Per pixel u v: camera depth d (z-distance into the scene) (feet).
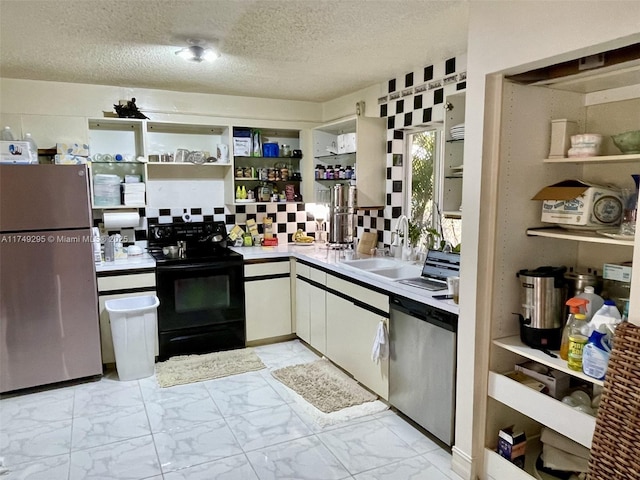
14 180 9.59
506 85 6.30
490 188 6.46
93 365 10.69
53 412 9.22
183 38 8.31
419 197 11.43
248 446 7.93
